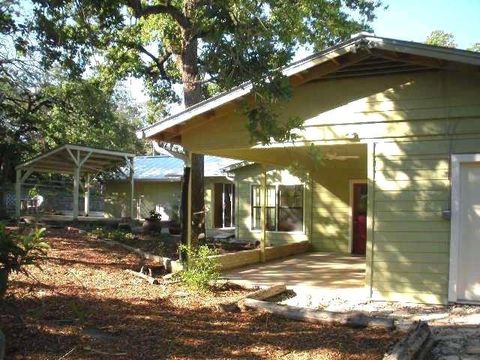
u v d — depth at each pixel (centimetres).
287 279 1026
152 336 589
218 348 553
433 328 666
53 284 827
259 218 1770
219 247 1527
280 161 1368
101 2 1111
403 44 778
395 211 839
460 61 745
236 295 860
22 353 500
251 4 1019
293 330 635
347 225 1579
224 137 991
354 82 873
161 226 1998
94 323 626
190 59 1398
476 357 543
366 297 848
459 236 804
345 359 518
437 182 817
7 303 677
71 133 2914
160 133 1019
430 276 816
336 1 1714
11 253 552
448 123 811
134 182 2553
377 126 855
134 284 893
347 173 1583
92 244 1341
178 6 1562
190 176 1058
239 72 858
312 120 895
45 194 2900
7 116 2497
